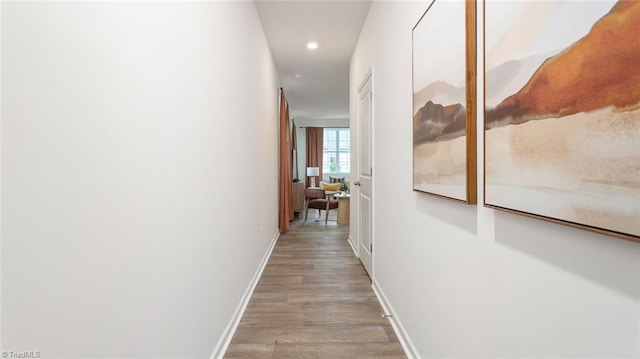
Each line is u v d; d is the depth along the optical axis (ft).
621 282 1.87
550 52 2.27
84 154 2.37
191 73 4.39
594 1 1.92
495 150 2.97
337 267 10.87
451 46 3.90
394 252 6.81
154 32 3.39
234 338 6.28
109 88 2.65
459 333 3.88
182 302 4.09
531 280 2.62
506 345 2.95
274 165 14.40
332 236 15.92
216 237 5.49
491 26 3.05
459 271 3.86
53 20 2.10
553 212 2.25
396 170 6.64
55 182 2.11
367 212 10.14
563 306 2.29
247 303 7.90
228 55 6.26
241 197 7.44
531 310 2.62
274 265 11.11
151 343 3.32
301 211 23.45
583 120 2.00
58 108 2.14
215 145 5.43
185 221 4.19
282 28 10.96
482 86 3.29
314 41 12.13
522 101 2.58
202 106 4.82
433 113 4.47
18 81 1.87
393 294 6.90
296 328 6.68
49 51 2.07
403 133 6.13
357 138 12.19
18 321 1.88
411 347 5.61
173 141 3.84
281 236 15.92
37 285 1.99
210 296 5.17
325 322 6.94
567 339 2.26
